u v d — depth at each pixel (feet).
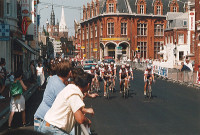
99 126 32.71
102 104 48.21
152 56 244.83
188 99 53.47
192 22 119.14
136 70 146.00
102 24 238.48
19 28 103.96
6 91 63.26
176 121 35.04
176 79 90.89
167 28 199.31
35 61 131.34
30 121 34.50
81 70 16.89
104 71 54.75
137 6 241.35
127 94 56.54
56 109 12.23
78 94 11.94
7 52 81.71
